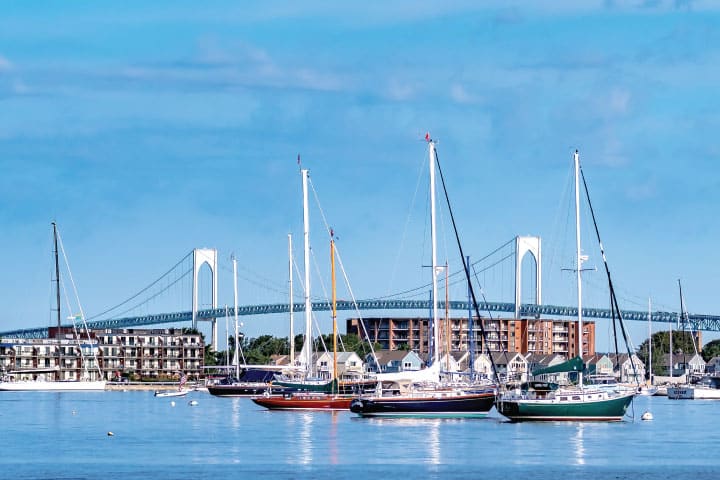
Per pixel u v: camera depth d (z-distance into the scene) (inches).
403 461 5383.9
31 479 4874.5
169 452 5821.9
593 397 7263.8
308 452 5743.1
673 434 6806.1
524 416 7209.6
